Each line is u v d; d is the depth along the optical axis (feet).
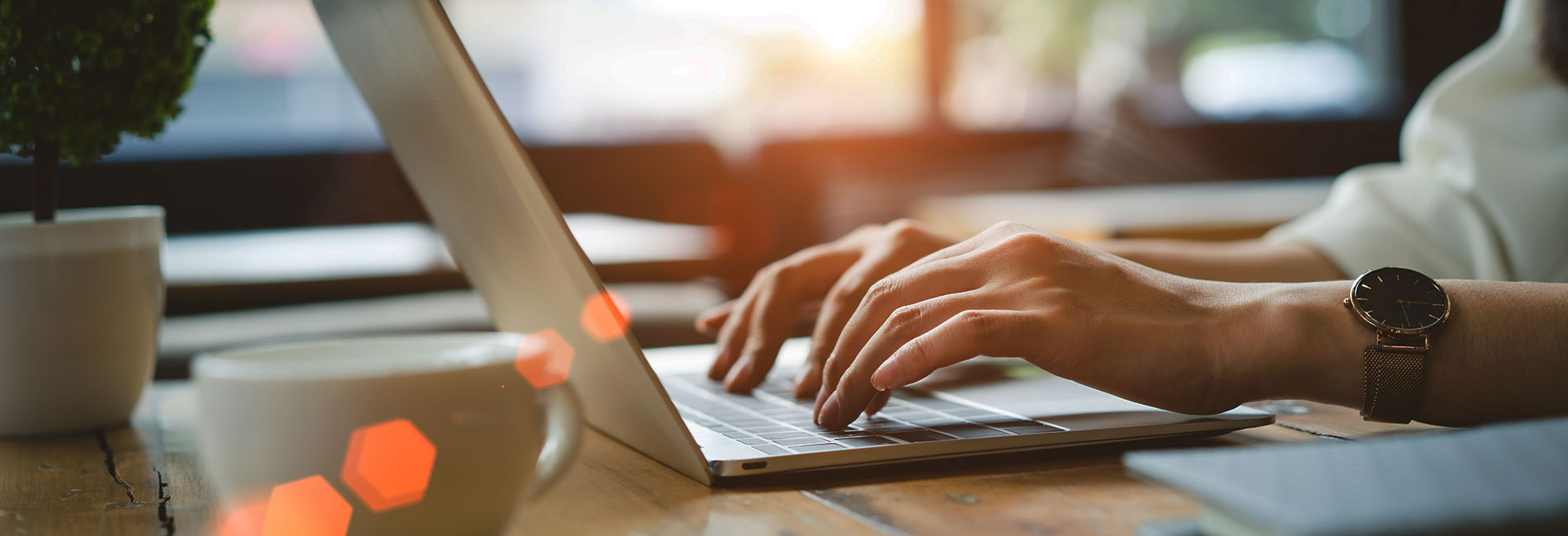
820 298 2.20
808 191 12.02
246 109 13.93
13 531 1.34
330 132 13.42
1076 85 15.83
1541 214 2.77
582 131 15.17
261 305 6.70
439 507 1.02
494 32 14.93
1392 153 14.26
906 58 15.65
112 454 1.86
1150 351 1.55
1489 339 1.54
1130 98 13.53
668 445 1.49
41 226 1.98
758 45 15.52
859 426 1.63
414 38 1.40
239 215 10.36
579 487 1.45
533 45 15.07
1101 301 1.60
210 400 1.00
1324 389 1.59
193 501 1.48
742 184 11.83
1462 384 1.53
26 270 1.97
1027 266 1.64
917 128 13.11
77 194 9.80
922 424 1.63
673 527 1.26
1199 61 15.96
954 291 1.66
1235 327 1.59
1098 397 1.84
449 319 6.21
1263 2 15.93
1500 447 1.00
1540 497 0.84
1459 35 15.55
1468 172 2.91
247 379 0.97
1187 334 1.57
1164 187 12.82
